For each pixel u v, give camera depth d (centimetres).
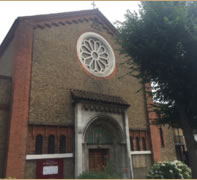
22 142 988
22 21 1210
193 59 882
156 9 970
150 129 1598
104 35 1656
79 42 1455
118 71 1616
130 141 1462
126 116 1420
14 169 930
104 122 1354
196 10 926
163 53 919
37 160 1025
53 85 1214
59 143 1129
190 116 1006
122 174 1269
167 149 1708
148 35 961
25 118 1034
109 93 1480
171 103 1073
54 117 1152
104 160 1325
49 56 1261
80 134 1160
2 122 1012
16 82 1064
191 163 876
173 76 911
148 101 1683
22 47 1155
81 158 1118
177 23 868
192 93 915
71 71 1330
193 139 905
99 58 1565
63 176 1076
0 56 1571
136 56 1021
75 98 1212
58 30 1372
